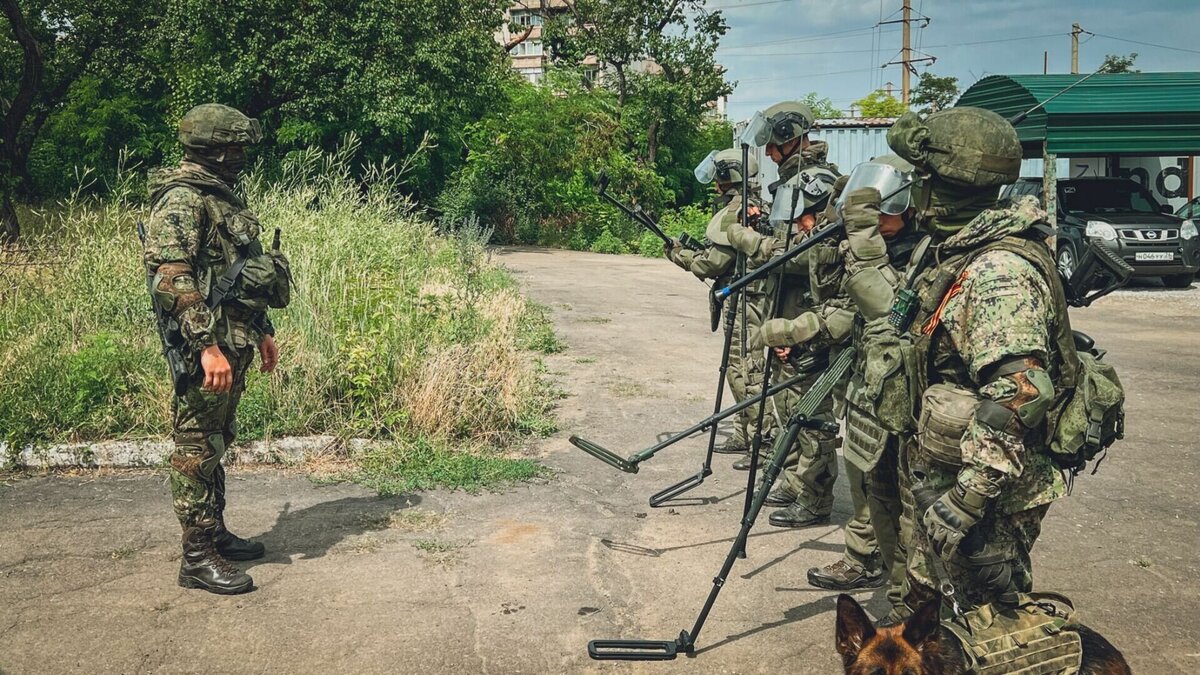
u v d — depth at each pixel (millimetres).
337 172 10953
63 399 5820
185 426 3945
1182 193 20562
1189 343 10453
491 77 26828
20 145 20688
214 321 3822
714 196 5945
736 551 3484
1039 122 15141
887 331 2939
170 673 3338
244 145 4004
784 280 5008
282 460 5688
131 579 4082
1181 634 3670
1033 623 2545
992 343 2463
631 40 35000
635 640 3582
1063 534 4746
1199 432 6637
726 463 5945
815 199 4594
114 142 25922
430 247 11922
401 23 23609
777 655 3541
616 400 7457
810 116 4809
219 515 4230
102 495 5082
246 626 3686
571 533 4730
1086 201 16219
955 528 2508
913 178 2893
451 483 5391
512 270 18359
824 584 4102
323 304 7195
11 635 3572
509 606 3906
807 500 4859
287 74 22922
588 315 11844
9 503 4934
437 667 3414
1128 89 15359
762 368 5711
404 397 6180
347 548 4477
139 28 24141
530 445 6246
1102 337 10938
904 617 2947
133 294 7094
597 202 28000
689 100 35812
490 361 7141
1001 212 2621
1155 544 4605
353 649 3523
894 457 3229
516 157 28375
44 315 6844
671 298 13727
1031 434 2609
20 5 22547
